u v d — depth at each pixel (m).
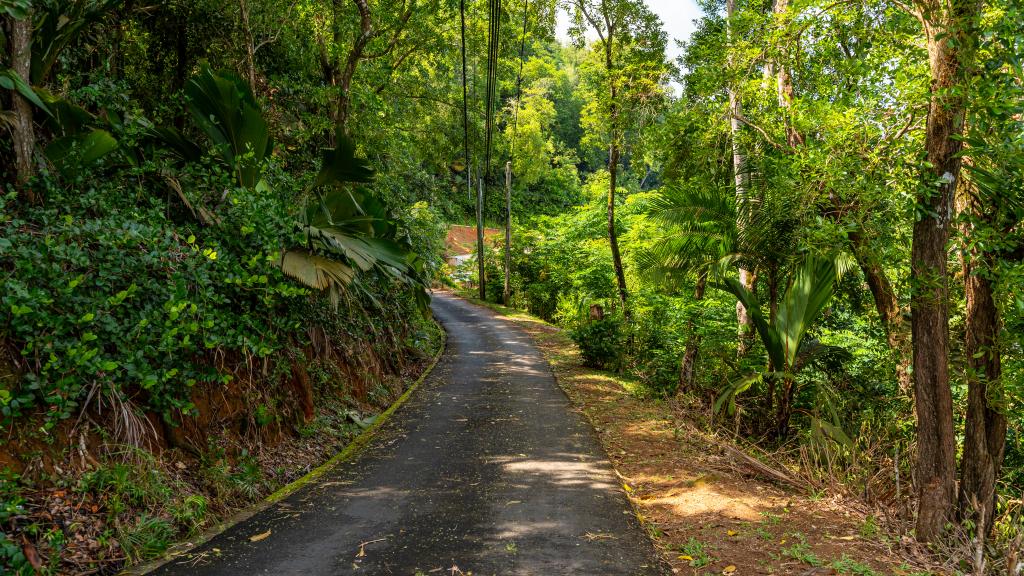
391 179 15.32
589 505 5.14
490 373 13.23
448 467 6.29
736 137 9.11
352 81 14.13
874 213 6.53
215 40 9.65
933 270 4.38
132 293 4.33
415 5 14.67
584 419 8.75
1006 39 4.01
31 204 4.68
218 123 6.22
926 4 4.27
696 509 5.08
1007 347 5.04
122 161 5.52
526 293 35.69
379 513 4.88
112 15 7.62
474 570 3.82
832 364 8.27
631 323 14.32
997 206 4.80
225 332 5.35
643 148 16.14
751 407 8.49
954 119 4.27
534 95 56.31
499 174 58.59
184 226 5.68
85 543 3.68
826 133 7.05
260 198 5.91
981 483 4.75
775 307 8.28
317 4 11.94
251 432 5.84
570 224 30.69
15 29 4.66
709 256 9.24
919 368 4.54
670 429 8.23
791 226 7.57
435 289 42.88
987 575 3.98
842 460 6.43
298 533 4.41
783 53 8.30
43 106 4.63
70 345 4.01
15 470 3.70
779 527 4.62
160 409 4.74
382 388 10.24
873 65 7.15
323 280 6.31
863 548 4.25
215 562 3.86
